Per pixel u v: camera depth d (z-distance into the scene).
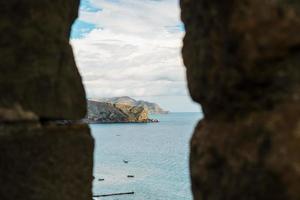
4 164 5.84
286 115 4.26
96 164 73.81
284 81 4.43
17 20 6.09
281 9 4.35
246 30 4.52
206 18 5.16
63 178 6.47
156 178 56.44
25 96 6.11
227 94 4.96
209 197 5.13
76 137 6.77
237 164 4.69
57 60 6.54
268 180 4.21
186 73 5.88
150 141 132.50
